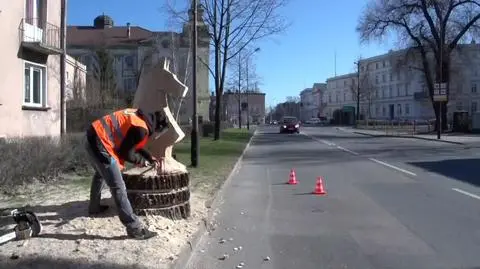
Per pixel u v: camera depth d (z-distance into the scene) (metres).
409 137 44.69
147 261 5.96
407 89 117.38
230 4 35.56
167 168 8.08
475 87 106.56
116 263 5.84
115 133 6.74
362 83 116.56
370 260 6.74
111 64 57.19
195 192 11.96
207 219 8.79
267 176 16.83
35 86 22.61
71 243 6.50
